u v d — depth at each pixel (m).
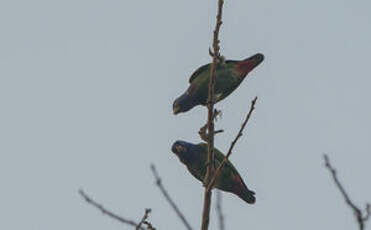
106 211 6.67
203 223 7.22
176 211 6.45
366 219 5.41
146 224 6.60
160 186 6.58
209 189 7.32
